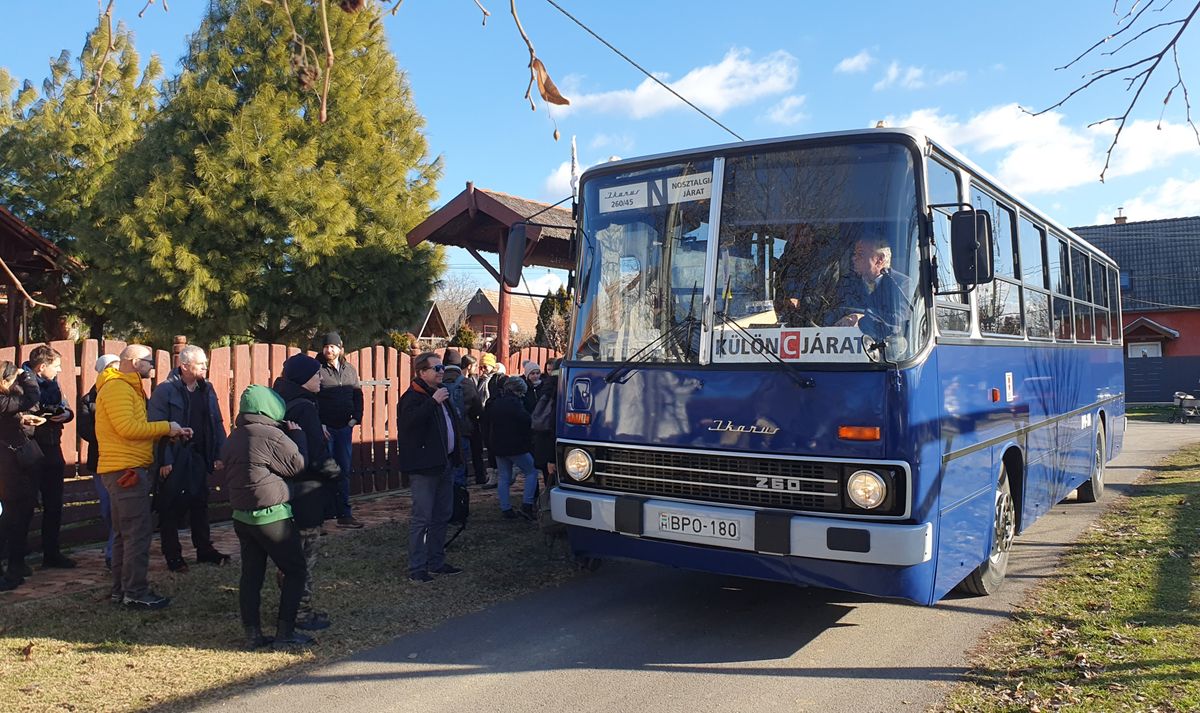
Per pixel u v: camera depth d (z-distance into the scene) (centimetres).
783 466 540
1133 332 3838
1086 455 1055
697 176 610
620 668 537
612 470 613
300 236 1764
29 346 878
